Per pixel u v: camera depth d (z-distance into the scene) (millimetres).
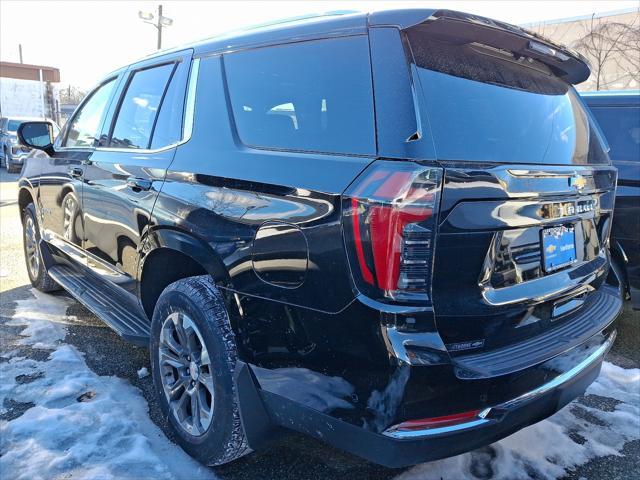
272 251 2055
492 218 1883
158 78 3125
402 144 1802
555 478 2570
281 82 2316
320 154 2043
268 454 2705
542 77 2592
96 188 3387
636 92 4355
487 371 1841
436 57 2029
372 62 1989
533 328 2166
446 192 1754
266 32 2475
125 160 3127
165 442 2719
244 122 2441
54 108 26672
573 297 2449
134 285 3053
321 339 1914
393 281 1731
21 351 3732
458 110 2002
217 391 2311
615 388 3559
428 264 1740
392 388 1733
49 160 4332
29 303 4746
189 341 2510
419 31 2010
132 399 3131
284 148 2209
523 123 2299
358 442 1841
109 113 3613
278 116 2293
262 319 2111
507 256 2000
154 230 2686
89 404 3008
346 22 2131
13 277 5609
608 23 14344
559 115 2596
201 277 2561
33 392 3148
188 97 2787
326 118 2088
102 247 3396
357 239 1789
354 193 1812
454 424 1798
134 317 3303
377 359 1761
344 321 1835
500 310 1969
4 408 2971
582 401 3387
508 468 2623
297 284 1971
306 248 1937
